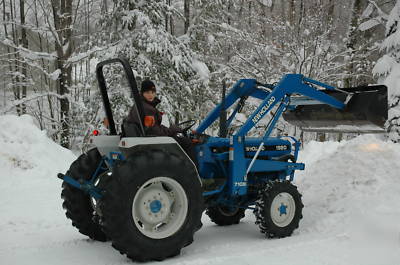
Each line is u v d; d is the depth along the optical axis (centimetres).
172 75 1161
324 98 477
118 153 380
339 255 339
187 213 349
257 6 1459
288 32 1267
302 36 1205
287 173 487
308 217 484
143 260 332
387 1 1525
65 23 1232
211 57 1352
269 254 347
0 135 812
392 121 1172
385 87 464
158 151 345
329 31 1234
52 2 1234
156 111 381
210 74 1261
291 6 1411
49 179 749
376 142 577
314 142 1020
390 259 327
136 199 340
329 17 1363
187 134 448
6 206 565
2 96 1762
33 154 804
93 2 1847
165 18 1241
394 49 1250
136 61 1101
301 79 466
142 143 344
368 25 1427
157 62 1159
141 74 1091
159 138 353
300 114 540
